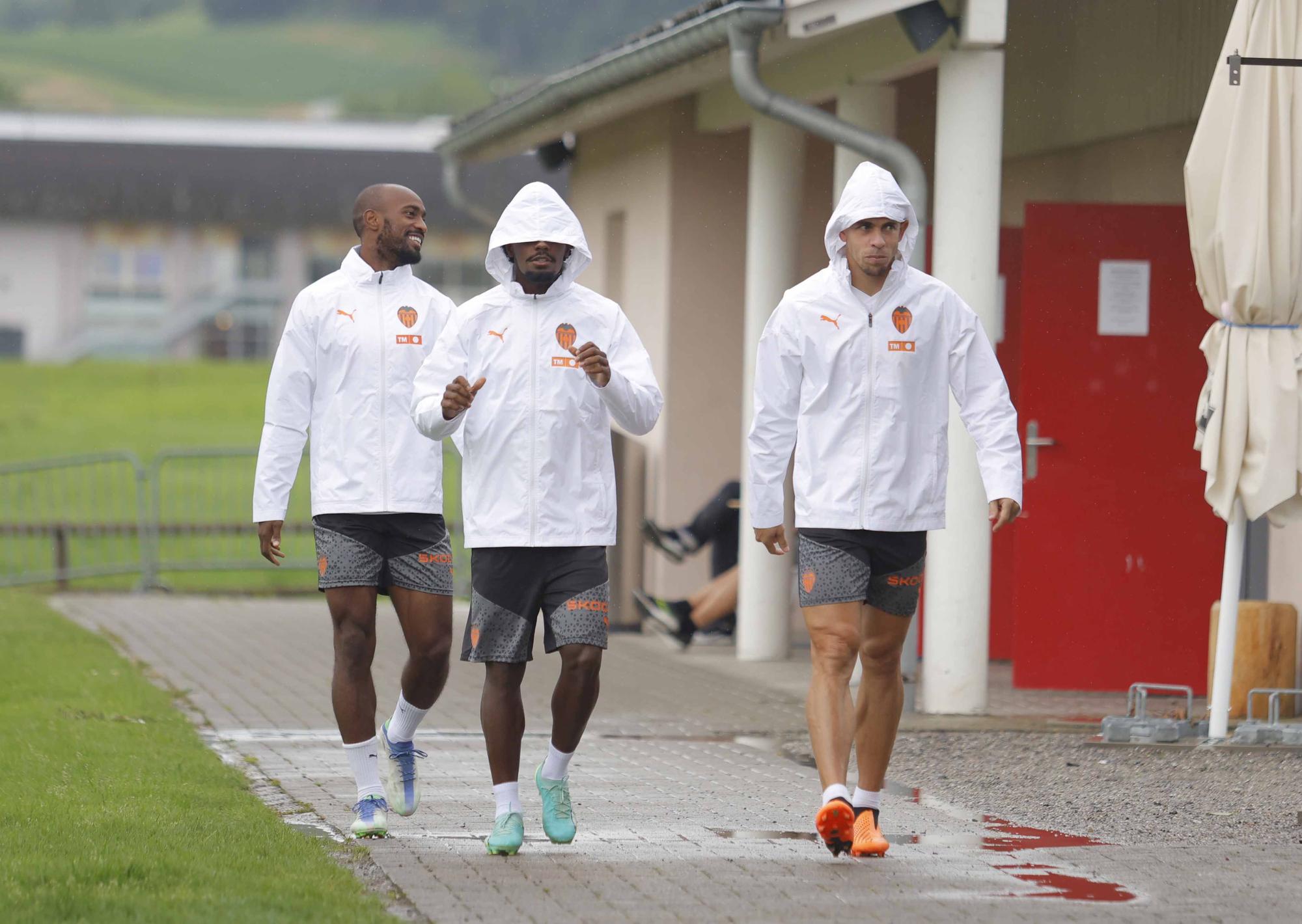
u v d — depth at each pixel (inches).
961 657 1365.7
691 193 1908.2
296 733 1253.1
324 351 919.7
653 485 1951.3
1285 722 1317.7
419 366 920.9
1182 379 1492.4
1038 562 1502.2
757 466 863.7
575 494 850.1
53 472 4001.0
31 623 1891.0
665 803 1011.9
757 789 1060.5
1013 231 1706.4
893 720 875.4
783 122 1419.8
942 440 863.1
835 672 841.5
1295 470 1184.8
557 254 851.4
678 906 764.6
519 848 864.9
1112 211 1494.8
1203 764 1146.0
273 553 927.0
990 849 892.0
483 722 864.9
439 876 816.3
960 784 1080.8
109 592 2455.7
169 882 768.3
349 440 914.1
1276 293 1174.3
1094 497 1497.3
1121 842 914.7
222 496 3545.8
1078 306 1497.3
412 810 942.4
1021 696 1475.1
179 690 1453.0
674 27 1562.5
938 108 1353.3
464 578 2454.5
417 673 922.7
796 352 853.8
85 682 1443.2
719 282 1916.8
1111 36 1595.7
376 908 738.8
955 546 1362.0
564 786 878.4
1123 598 1497.3
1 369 7618.1
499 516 848.3
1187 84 1473.9
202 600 2298.2
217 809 950.4
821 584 847.1
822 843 901.8
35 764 1056.2
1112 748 1200.2
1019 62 1745.8
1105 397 1497.3
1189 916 756.0
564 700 853.2
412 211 930.1
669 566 1940.2
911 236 862.5
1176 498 1492.4
